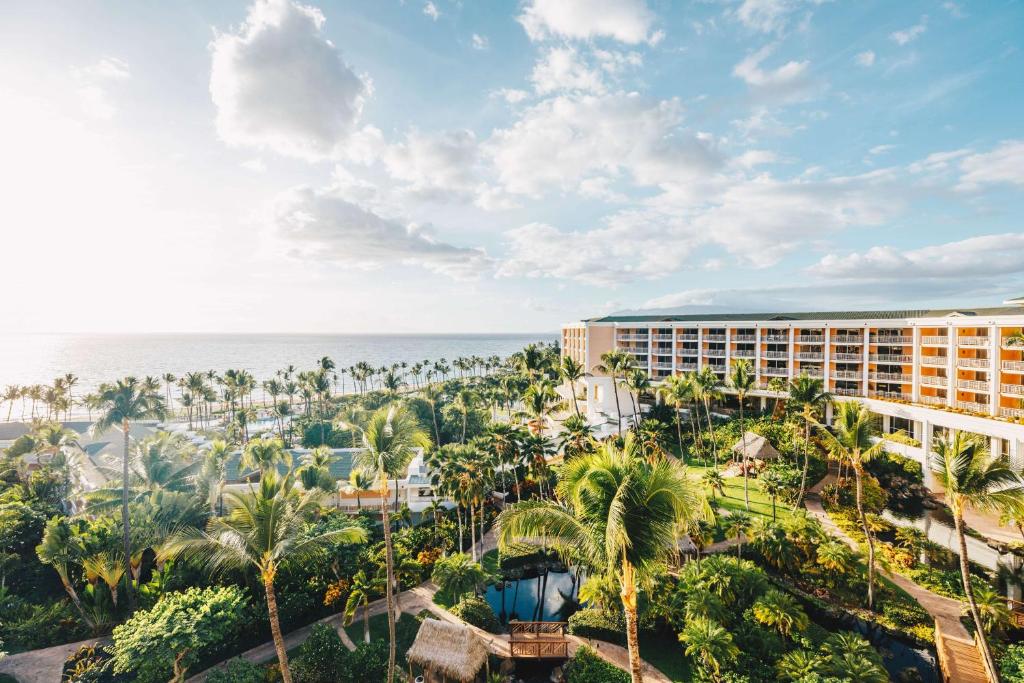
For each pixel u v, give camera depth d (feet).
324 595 100.42
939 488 143.54
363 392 465.47
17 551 115.96
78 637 88.33
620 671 78.02
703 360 249.55
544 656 82.84
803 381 143.95
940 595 96.32
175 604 74.38
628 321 281.33
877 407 179.11
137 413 102.06
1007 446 124.47
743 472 169.37
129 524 100.12
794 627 83.97
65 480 165.78
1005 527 117.50
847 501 140.26
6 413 542.98
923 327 174.19
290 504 69.82
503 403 330.95
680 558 109.91
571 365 203.00
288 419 383.45
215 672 73.46
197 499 112.57
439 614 100.27
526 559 127.44
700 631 78.84
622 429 213.66
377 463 74.13
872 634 88.38
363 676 78.13
